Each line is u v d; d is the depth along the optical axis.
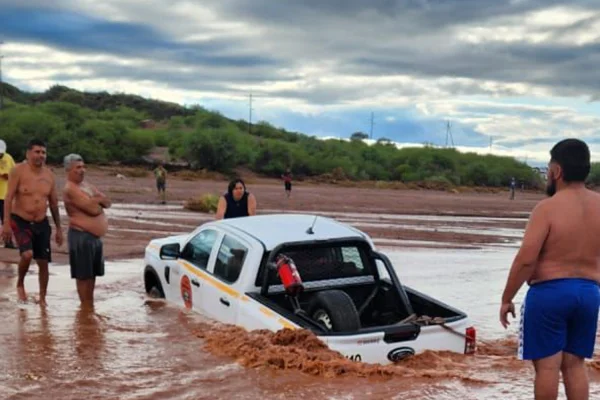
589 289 4.69
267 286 7.43
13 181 9.23
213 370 6.22
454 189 73.50
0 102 86.25
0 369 6.23
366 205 38.03
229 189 10.62
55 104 78.38
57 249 14.42
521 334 4.89
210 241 8.48
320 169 74.12
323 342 6.42
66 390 5.69
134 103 129.38
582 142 4.80
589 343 4.80
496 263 15.93
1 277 11.23
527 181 90.50
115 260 13.73
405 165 86.56
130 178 50.91
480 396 5.60
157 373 6.15
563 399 5.62
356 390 5.69
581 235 4.67
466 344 6.97
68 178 9.36
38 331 7.68
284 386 5.78
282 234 7.84
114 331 7.68
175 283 9.00
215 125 96.94
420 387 5.79
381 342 6.54
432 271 14.27
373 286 7.99
